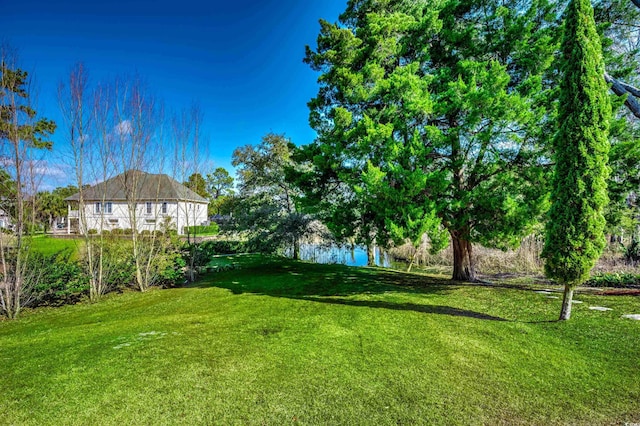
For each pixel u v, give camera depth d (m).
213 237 25.22
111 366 3.85
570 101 5.45
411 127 8.84
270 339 4.89
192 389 3.34
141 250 10.48
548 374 3.76
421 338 4.93
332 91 10.20
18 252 7.32
